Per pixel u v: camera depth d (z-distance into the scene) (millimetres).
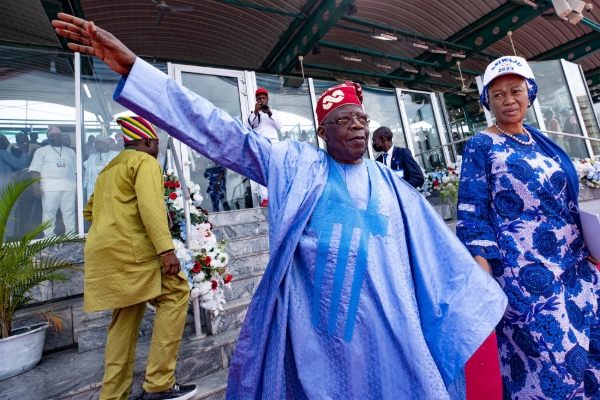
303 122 6074
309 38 6664
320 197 1145
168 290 1907
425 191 5219
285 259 1049
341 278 1039
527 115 6996
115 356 1753
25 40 5562
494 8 6906
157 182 1845
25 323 2400
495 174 1351
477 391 1841
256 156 1155
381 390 993
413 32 7539
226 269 2807
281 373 972
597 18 7613
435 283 1159
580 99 7246
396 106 7477
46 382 1928
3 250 2154
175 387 1881
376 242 1090
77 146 3961
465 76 9945
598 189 5105
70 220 3703
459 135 10617
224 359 2225
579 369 1167
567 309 1218
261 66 8016
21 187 2295
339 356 1013
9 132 3725
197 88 5344
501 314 1068
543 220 1277
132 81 979
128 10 5699
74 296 2994
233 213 3967
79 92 4117
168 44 6906
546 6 6492
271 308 1033
